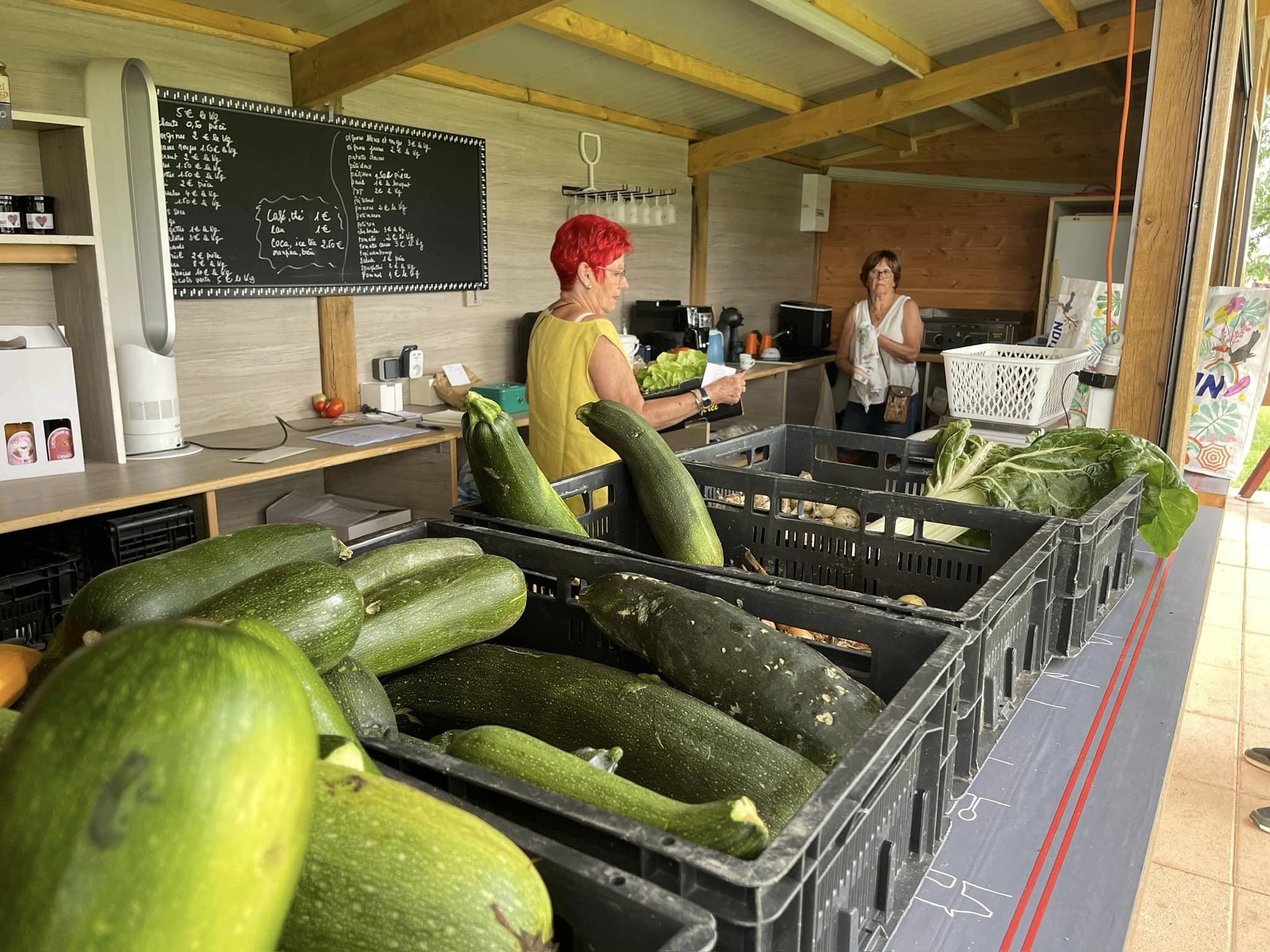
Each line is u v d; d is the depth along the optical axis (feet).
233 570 3.26
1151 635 5.25
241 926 1.19
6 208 8.50
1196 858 7.81
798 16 13.03
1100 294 10.68
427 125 14.05
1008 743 3.98
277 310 12.40
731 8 13.12
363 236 13.09
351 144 12.68
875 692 3.51
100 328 9.35
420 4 10.52
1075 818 3.44
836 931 2.44
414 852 1.74
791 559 5.59
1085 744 3.99
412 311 14.39
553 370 7.88
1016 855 3.22
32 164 9.35
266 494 12.70
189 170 10.83
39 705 1.22
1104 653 4.97
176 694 1.19
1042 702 4.38
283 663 1.34
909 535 5.22
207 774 1.16
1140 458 5.90
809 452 7.41
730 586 3.79
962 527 5.16
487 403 5.00
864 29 14.83
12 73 9.27
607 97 16.63
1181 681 4.65
